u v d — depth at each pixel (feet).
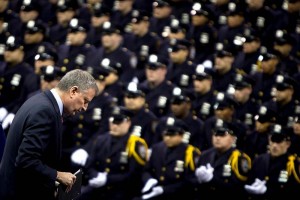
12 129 65.21
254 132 115.44
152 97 125.08
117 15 157.99
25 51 148.25
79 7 163.63
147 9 164.14
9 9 168.55
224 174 104.99
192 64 133.59
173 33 144.97
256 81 131.23
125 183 107.86
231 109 115.75
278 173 105.70
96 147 109.91
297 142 112.16
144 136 116.57
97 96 121.29
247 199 105.40
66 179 64.59
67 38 150.71
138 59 142.61
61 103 65.51
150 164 109.19
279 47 139.33
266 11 153.38
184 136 110.01
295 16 153.89
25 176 64.85
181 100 115.65
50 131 64.49
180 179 106.93
